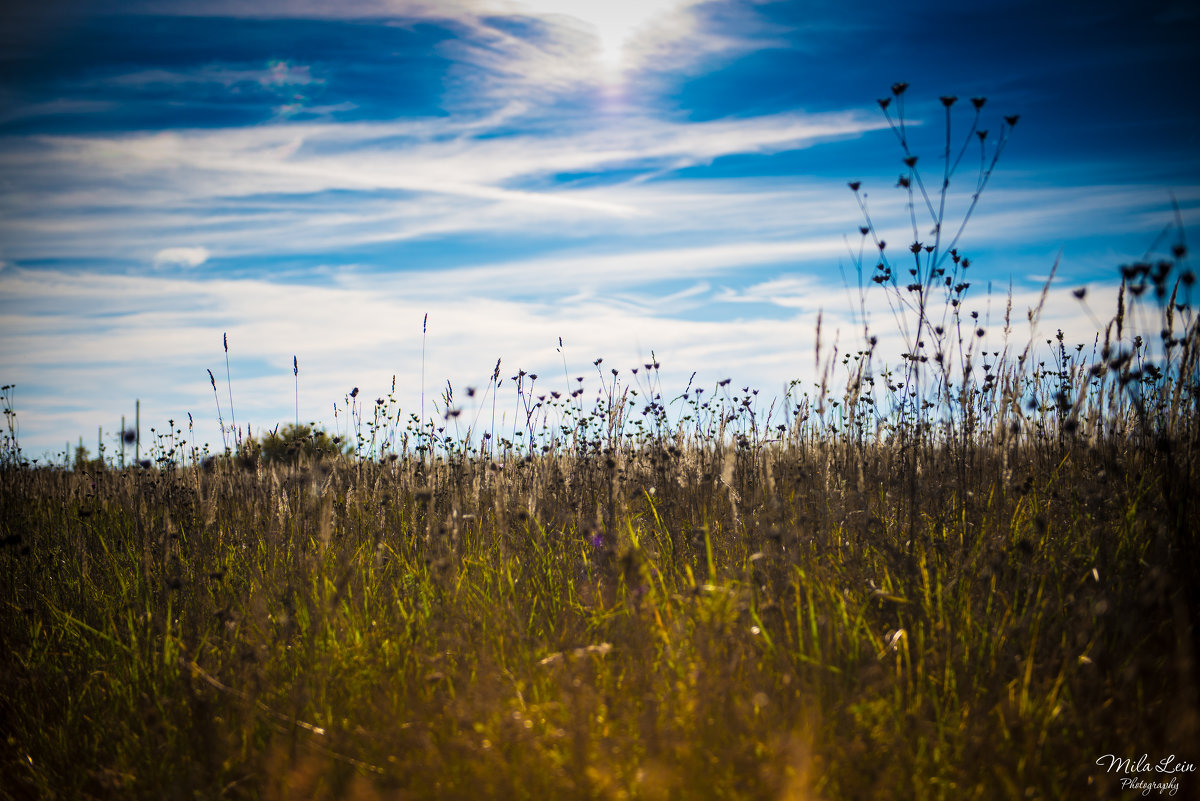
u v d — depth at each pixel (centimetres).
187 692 306
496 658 317
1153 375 354
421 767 239
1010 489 400
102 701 328
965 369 414
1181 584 300
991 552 347
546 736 245
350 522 494
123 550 505
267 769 249
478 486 481
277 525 480
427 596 383
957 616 318
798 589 314
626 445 548
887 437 477
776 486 446
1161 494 351
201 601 404
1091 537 356
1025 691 259
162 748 281
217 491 543
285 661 332
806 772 215
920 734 252
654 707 259
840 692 270
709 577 344
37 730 314
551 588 393
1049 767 238
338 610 352
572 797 215
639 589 324
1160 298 278
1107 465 379
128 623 376
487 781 223
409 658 321
